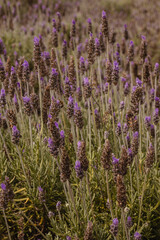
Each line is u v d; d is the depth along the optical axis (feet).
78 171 2.82
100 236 3.00
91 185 3.21
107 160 2.82
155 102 3.49
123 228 2.94
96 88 3.83
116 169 2.84
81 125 3.07
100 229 3.02
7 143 3.52
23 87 3.62
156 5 11.61
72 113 3.14
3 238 3.10
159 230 3.12
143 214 3.16
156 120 3.27
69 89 3.27
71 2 12.00
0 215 3.13
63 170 2.82
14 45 5.92
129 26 8.40
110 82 3.29
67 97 3.28
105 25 3.49
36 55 3.32
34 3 10.87
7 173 3.32
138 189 3.12
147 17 10.62
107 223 3.06
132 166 3.27
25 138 3.40
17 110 3.57
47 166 3.23
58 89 3.42
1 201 2.80
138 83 3.08
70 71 3.39
